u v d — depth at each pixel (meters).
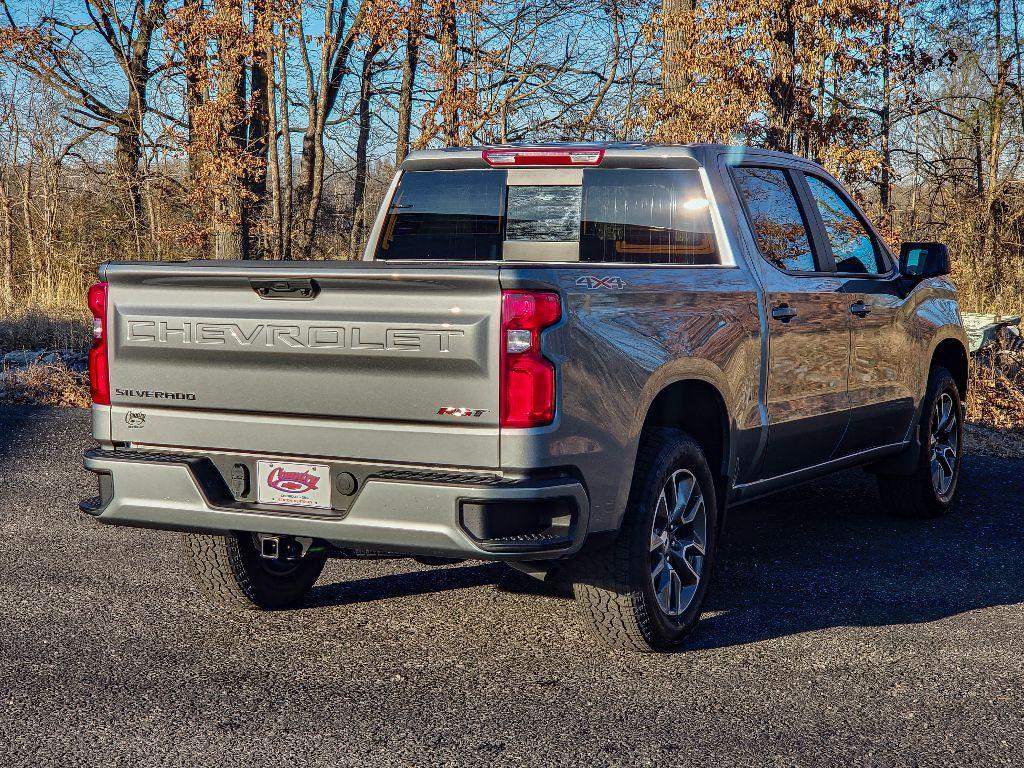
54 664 3.96
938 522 6.37
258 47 17.00
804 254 5.25
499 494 3.35
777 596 4.92
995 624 4.51
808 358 5.06
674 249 4.81
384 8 16.94
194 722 3.44
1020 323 13.38
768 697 3.70
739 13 12.38
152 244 20.86
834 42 12.35
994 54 22.17
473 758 3.19
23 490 7.04
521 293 3.37
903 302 5.99
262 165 18.17
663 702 3.64
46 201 21.27
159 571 5.22
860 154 12.85
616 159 4.88
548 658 4.09
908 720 3.50
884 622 4.54
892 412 5.93
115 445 3.98
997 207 21.25
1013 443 8.62
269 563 4.61
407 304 3.44
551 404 3.42
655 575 4.10
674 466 4.11
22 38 21.89
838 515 6.54
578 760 3.18
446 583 5.11
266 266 3.62
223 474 3.81
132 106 22.42
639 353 3.84
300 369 3.60
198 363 3.76
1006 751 3.27
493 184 5.24
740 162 4.98
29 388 11.33
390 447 3.52
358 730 3.39
